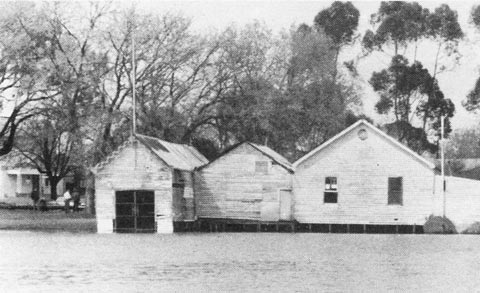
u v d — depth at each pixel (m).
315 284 39.94
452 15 141.62
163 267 47.69
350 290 38.09
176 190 83.62
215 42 107.12
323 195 84.94
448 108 139.00
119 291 37.94
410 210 83.25
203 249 60.16
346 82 128.12
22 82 93.19
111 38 98.81
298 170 85.50
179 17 103.06
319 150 85.12
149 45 101.00
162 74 102.38
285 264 49.25
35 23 94.06
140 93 101.25
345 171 84.56
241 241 69.19
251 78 108.62
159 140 89.31
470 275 43.62
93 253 56.78
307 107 115.00
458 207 82.31
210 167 87.06
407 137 136.25
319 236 77.19
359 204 84.25
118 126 100.00
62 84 94.94
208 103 106.75
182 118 104.00
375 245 64.31
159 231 81.62
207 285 39.62
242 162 86.44
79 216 101.06
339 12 143.00
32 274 44.34
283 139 111.75
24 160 128.00
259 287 39.00
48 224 89.38
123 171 82.06
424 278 42.34
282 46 115.94
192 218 86.75
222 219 86.19
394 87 139.12
